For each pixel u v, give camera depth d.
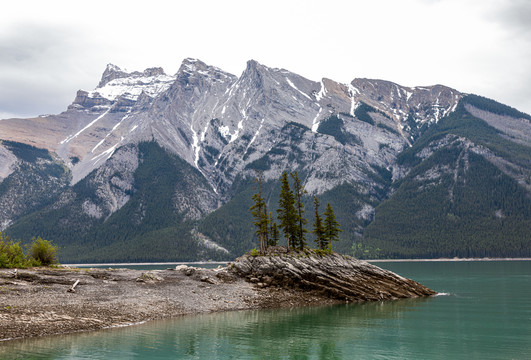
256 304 72.94
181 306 65.00
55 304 54.62
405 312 69.38
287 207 99.19
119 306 59.03
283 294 80.38
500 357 42.41
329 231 105.62
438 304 79.44
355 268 93.44
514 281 129.25
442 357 42.25
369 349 45.16
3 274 61.44
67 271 71.69
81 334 48.00
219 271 86.00
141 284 71.69
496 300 85.00
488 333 53.53
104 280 70.25
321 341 48.38
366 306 76.31
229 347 45.06
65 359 38.72
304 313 67.31
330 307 74.50
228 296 74.38
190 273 83.38
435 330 55.09
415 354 43.28
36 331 46.97
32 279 62.72
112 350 42.12
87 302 57.78
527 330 55.34
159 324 55.03
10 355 39.38
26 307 51.66
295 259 88.44
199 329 53.00
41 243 77.69
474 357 42.38
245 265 87.81
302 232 100.75
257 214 99.00
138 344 44.69
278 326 56.28
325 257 93.12
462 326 57.97
